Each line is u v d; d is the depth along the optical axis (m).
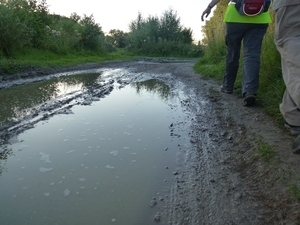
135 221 1.40
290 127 2.12
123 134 2.60
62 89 4.74
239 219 1.38
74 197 1.61
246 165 1.86
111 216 1.44
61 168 1.95
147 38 22.55
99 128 2.76
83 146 2.32
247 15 2.99
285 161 1.70
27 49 8.70
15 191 1.67
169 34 23.81
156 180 1.80
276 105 2.66
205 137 2.50
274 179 1.58
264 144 1.97
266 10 3.02
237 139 2.29
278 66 3.02
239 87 3.91
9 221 1.40
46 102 3.74
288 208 1.34
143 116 3.19
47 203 1.55
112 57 14.55
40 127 2.77
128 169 1.94
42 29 9.84
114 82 5.70
